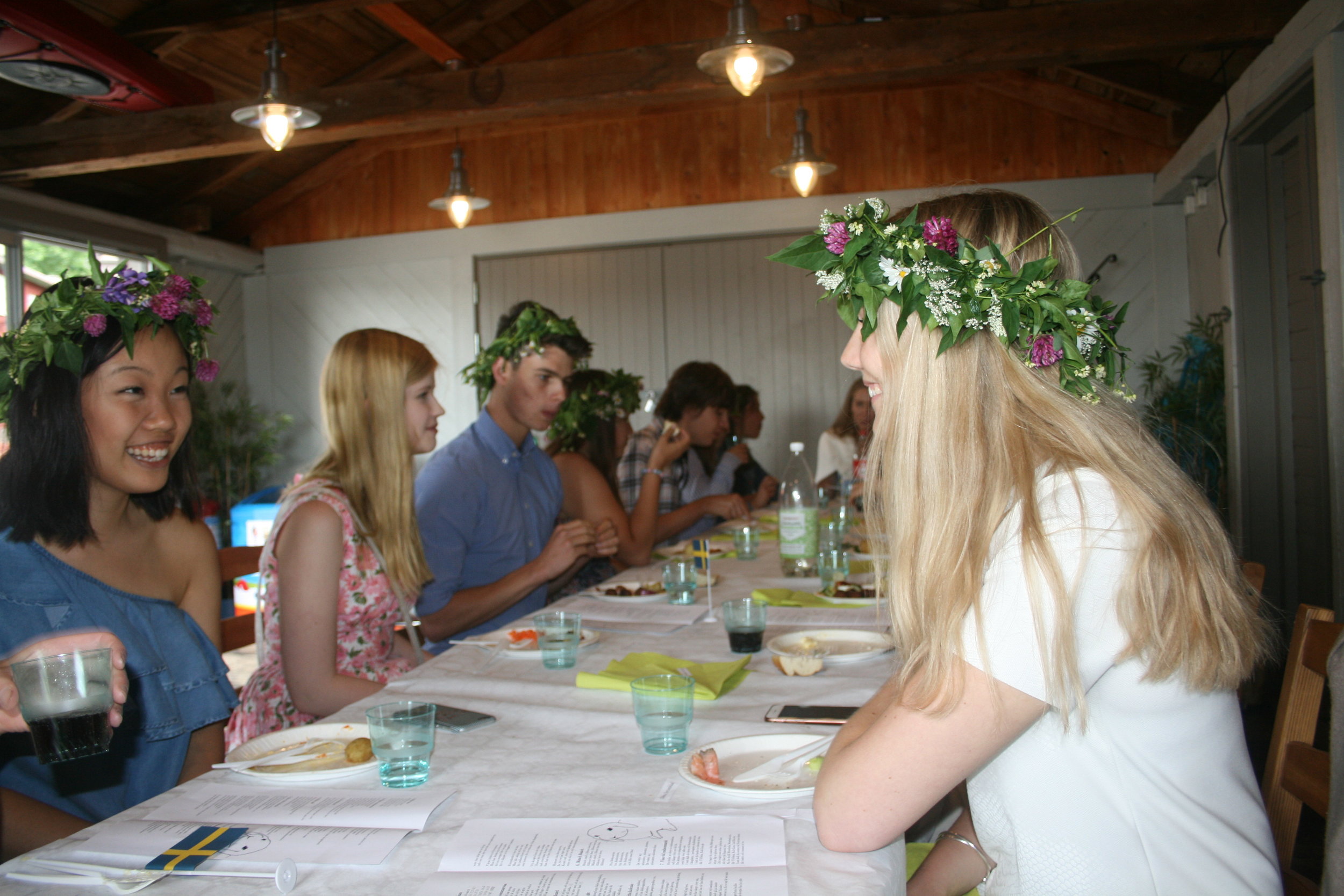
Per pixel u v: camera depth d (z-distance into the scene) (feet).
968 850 3.56
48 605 4.27
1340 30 10.19
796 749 3.57
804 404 21.71
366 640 5.97
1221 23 13.99
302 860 2.76
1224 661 2.70
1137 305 19.90
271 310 24.38
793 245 3.12
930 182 20.88
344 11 16.88
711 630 5.94
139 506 4.92
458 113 17.40
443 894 2.56
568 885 2.59
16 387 4.24
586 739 3.86
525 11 21.42
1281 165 13.70
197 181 21.58
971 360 2.90
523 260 23.00
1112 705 2.76
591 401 10.25
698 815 3.02
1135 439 2.89
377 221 23.67
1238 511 14.06
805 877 2.62
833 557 7.57
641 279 22.43
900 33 15.49
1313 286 12.54
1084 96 19.89
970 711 2.64
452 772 3.50
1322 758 4.01
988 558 2.73
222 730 4.93
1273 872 2.84
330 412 5.97
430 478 7.62
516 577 7.13
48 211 18.51
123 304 4.31
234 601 16.69
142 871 2.67
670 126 22.09
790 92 21.42
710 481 13.71
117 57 12.45
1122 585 2.62
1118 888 2.76
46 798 4.21
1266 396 13.87
